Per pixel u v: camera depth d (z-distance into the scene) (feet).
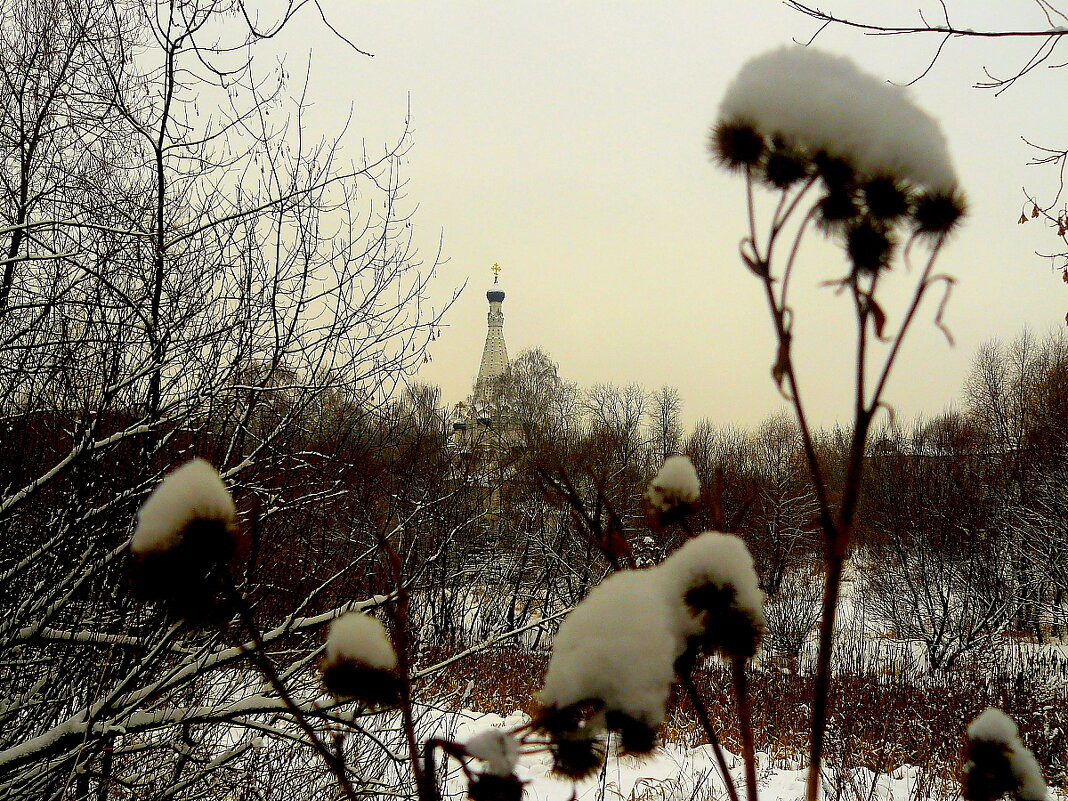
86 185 16.35
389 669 2.19
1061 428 68.74
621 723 1.94
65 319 14.24
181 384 14.58
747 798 2.23
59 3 16.34
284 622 12.31
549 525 41.55
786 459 76.69
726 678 35.53
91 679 14.07
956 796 23.36
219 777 15.49
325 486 16.76
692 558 2.28
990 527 62.59
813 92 2.16
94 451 12.62
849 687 39.17
